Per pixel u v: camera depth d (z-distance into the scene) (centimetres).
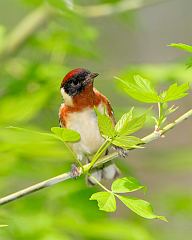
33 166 1180
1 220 991
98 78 1168
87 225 987
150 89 652
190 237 1515
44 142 1006
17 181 1326
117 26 1827
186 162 1216
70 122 919
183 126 1811
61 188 1134
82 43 1339
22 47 1338
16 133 998
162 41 1844
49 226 989
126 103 1534
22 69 1289
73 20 1191
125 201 629
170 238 1379
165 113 669
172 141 1809
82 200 1115
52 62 1264
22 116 1088
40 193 1140
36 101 1097
